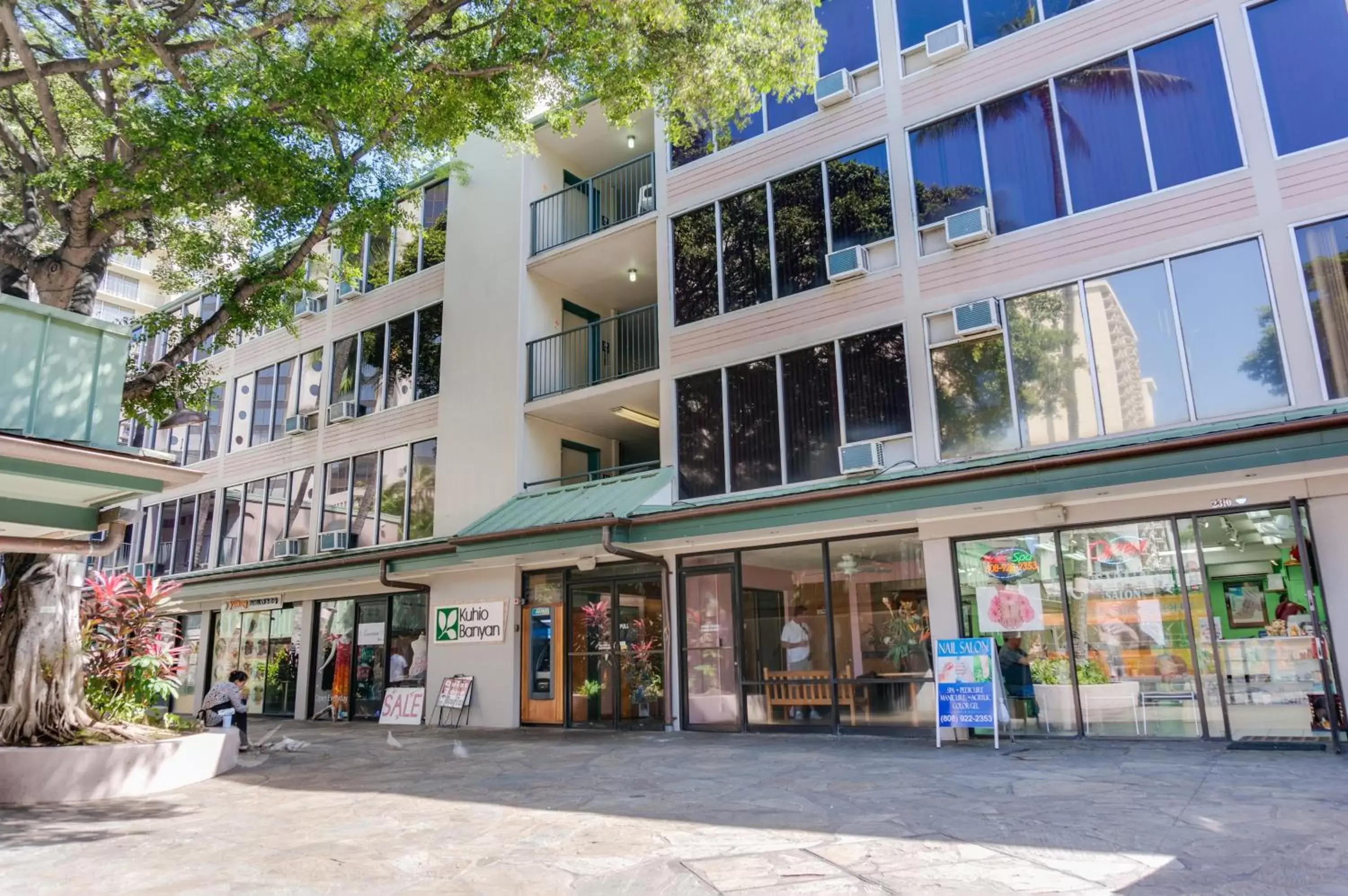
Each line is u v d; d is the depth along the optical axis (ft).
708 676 43.11
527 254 56.29
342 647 60.29
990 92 39.47
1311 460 26.91
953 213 39.73
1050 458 31.19
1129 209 35.27
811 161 44.34
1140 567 33.30
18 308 20.48
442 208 62.44
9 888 17.08
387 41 33.17
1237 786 22.62
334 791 28.40
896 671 37.63
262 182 31.65
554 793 26.30
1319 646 28.02
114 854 19.93
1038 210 37.52
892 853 17.61
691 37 35.68
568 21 34.68
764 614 41.81
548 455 55.21
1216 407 32.37
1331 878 14.80
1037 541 35.42
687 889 15.85
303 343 70.13
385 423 61.82
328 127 34.53
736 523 39.17
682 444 46.03
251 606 67.92
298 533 66.13
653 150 54.80
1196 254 33.68
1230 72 33.86
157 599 37.55
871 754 32.09
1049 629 34.78
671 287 48.24
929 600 37.06
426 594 55.83
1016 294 37.35
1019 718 34.91
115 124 32.32
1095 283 35.58
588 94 51.72
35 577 31.53
